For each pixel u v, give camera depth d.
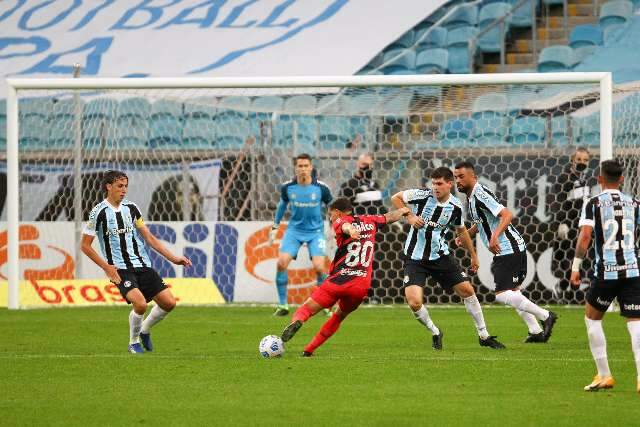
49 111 63.72
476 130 59.81
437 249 33.03
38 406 21.83
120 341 35.78
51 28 81.88
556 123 59.12
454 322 43.22
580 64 73.69
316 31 78.81
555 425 19.31
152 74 76.38
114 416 20.59
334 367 27.97
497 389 23.98
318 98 66.25
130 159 59.38
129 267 32.03
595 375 26.41
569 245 51.00
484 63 77.12
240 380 25.64
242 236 54.81
